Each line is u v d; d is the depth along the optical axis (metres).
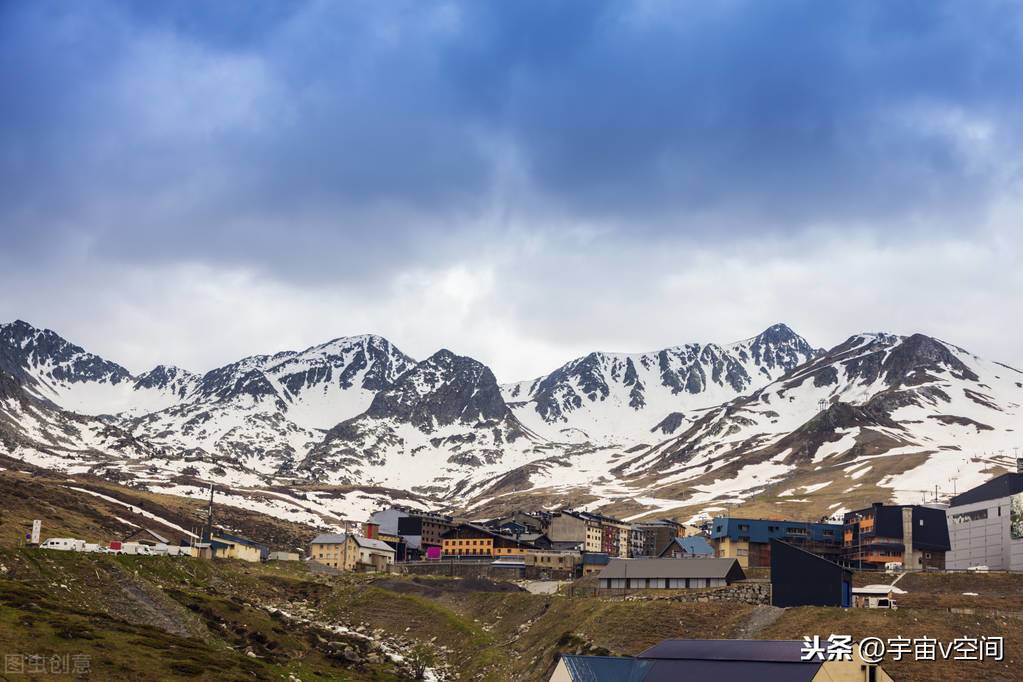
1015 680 163.88
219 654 173.50
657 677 134.38
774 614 199.75
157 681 144.62
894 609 191.12
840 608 196.38
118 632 168.38
